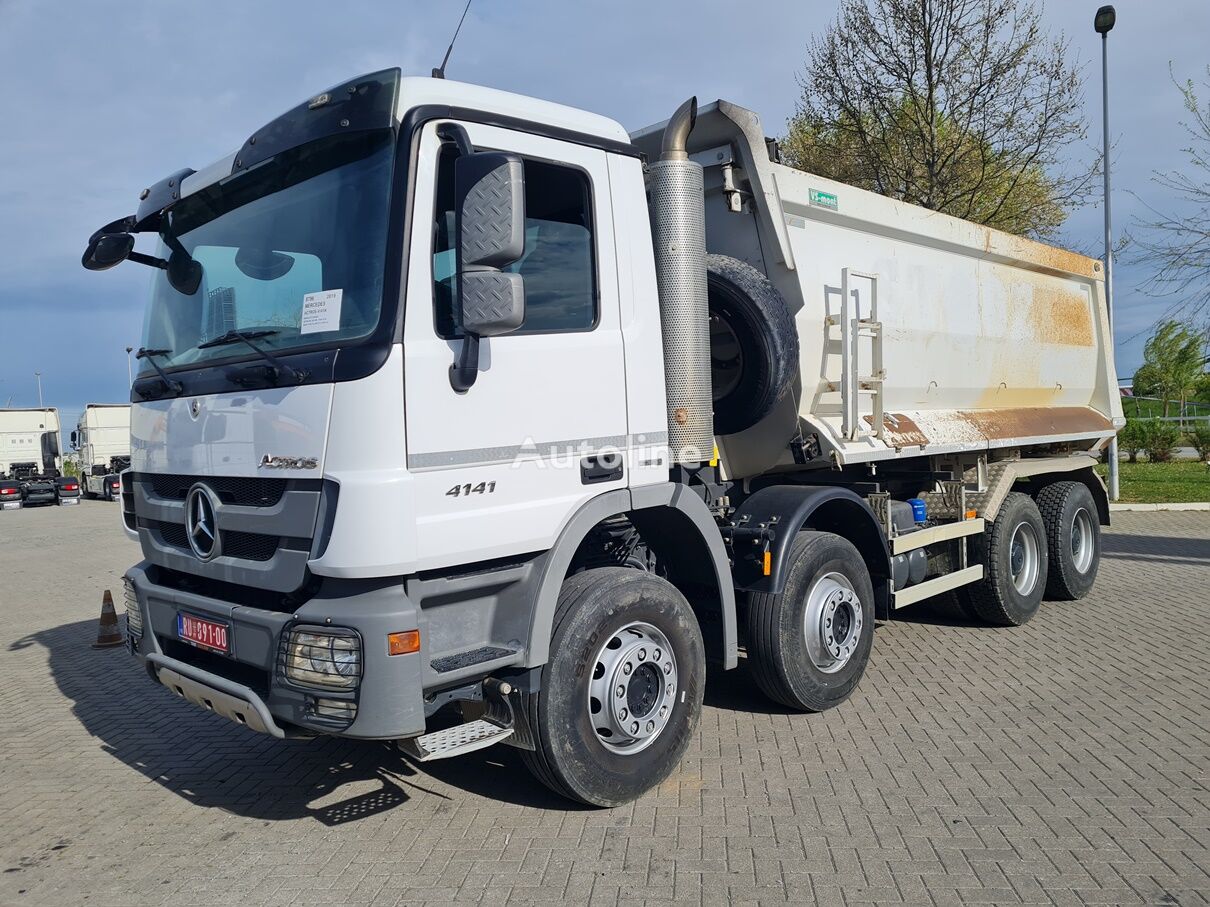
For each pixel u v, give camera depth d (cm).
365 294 361
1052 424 863
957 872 364
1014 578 778
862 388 601
